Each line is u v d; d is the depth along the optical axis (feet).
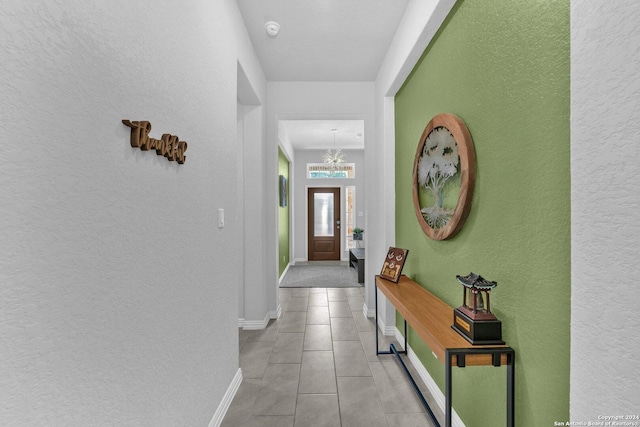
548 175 3.34
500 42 4.21
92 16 2.59
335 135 20.38
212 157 5.51
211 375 5.41
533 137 3.57
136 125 3.10
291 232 24.00
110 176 2.82
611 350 2.24
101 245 2.71
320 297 14.40
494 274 4.37
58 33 2.25
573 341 2.57
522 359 3.77
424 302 5.97
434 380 6.66
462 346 3.95
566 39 3.09
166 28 3.88
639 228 2.05
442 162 5.90
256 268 10.53
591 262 2.41
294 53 9.52
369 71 10.73
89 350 2.57
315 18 7.81
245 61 8.02
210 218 5.39
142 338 3.33
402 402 6.46
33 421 2.07
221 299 5.96
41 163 2.13
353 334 10.03
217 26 5.79
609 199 2.26
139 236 3.28
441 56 6.19
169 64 3.96
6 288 1.91
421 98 7.39
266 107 11.30
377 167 10.98
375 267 11.52
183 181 4.35
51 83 2.20
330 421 5.88
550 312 3.32
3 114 1.88
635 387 2.08
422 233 7.39
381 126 10.32
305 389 6.92
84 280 2.51
